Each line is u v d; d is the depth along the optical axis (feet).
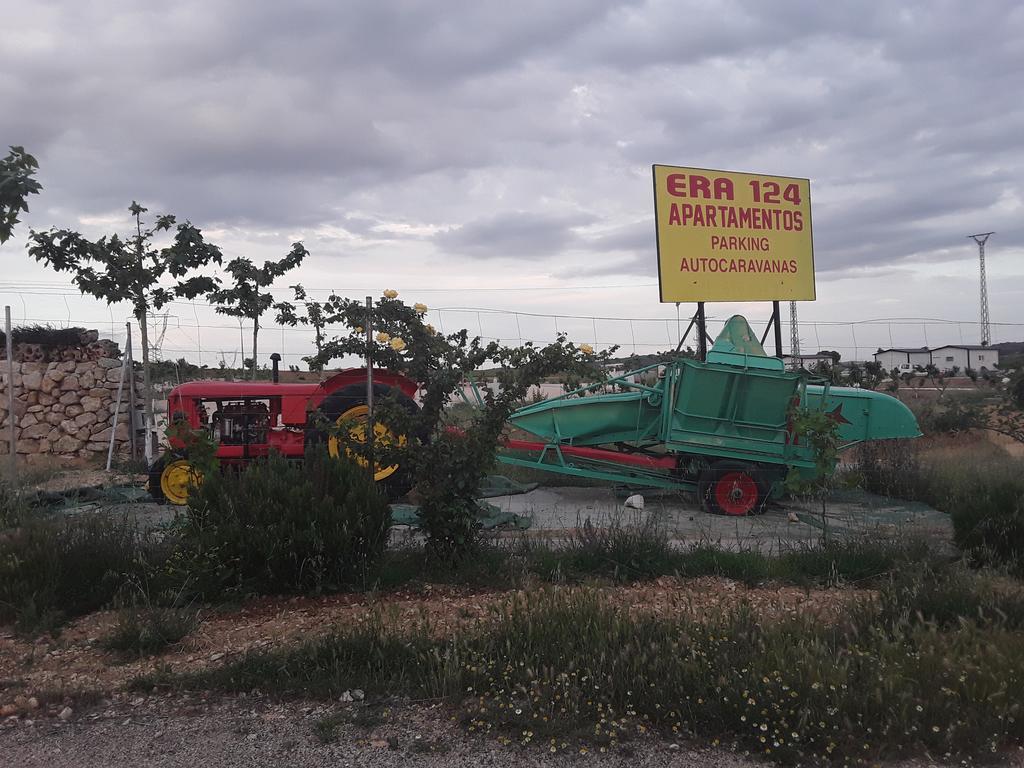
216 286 41.32
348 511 20.39
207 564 19.38
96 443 47.01
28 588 18.58
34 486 35.24
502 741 12.19
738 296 46.09
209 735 12.60
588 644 14.71
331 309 22.11
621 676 13.52
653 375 38.09
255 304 41.70
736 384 33.58
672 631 15.51
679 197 44.91
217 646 16.69
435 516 21.84
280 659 15.16
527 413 36.09
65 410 47.24
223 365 49.26
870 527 26.02
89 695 13.98
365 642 15.46
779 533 28.45
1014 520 22.66
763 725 11.76
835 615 17.42
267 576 19.71
